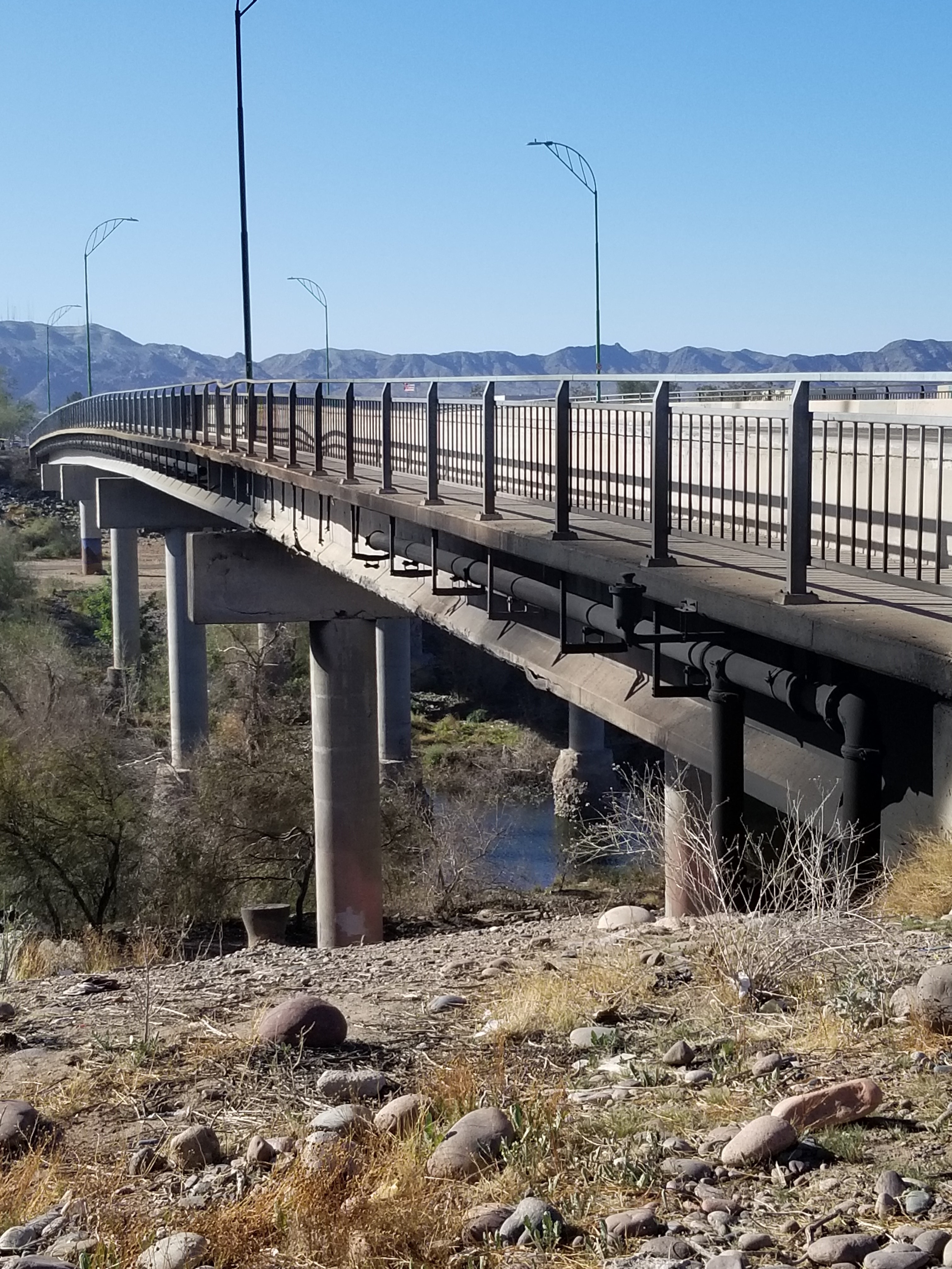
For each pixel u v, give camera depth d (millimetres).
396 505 15914
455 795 47219
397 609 28719
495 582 15016
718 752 9883
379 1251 4730
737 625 8039
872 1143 5148
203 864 30172
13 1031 8984
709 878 11867
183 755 47031
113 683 60906
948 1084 5664
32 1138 6648
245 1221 5090
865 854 8297
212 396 33062
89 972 14047
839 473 8727
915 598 7824
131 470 48344
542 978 8508
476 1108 6145
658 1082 6277
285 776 31875
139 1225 5289
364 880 28453
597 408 13039
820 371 7496
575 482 14133
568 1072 6699
